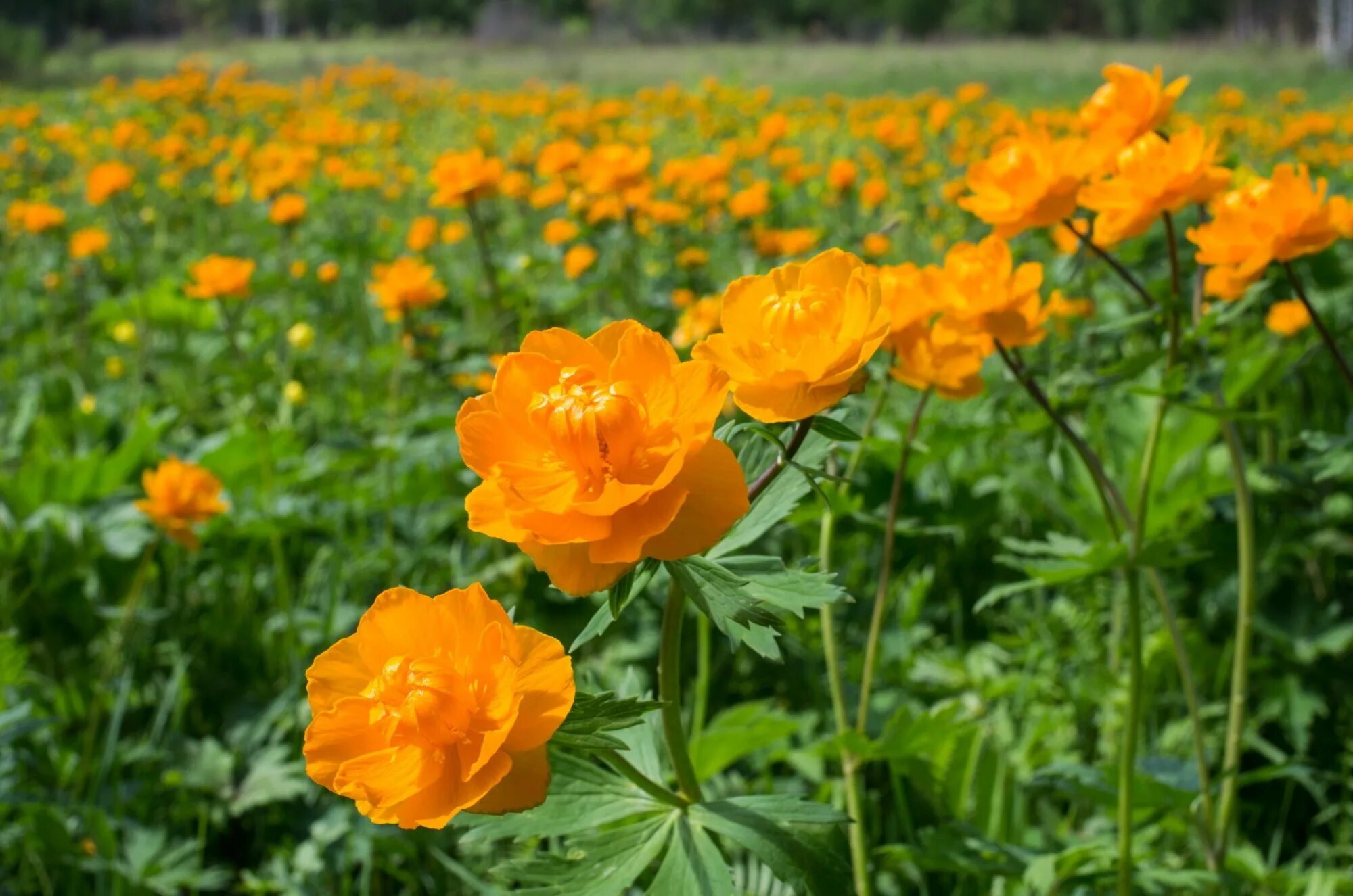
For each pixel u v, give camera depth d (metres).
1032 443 0.98
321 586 0.97
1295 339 0.94
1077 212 0.66
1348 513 0.85
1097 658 0.84
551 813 0.53
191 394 1.42
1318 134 2.12
